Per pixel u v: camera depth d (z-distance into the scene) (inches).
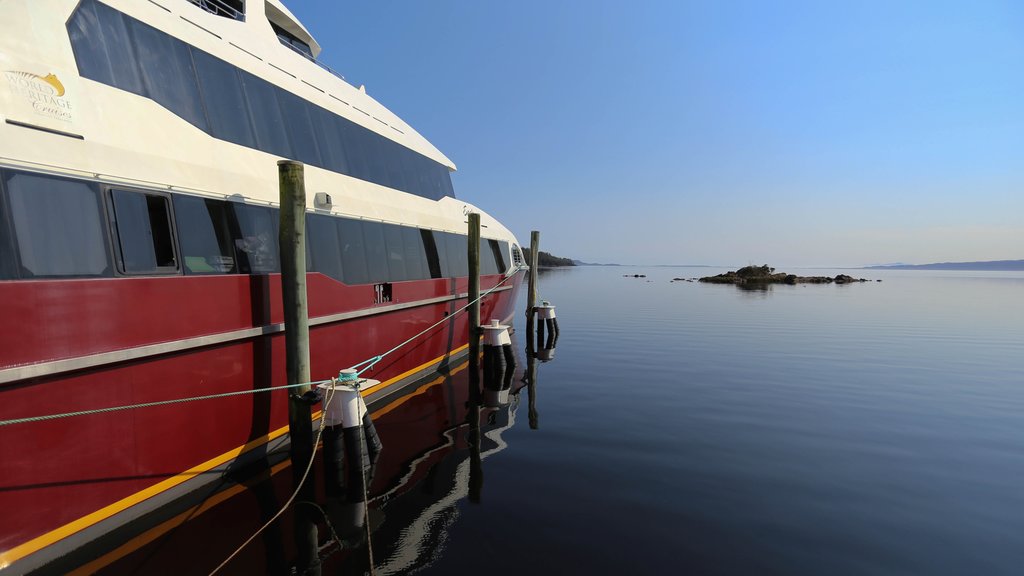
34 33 144.9
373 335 296.7
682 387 379.2
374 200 311.7
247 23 259.0
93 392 148.8
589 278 3048.7
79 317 144.0
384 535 162.2
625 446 249.1
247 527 166.6
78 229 147.1
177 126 189.0
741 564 147.3
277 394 221.8
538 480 207.2
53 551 139.2
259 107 236.4
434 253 383.6
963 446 253.9
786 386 382.6
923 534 166.9
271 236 223.1
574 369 449.7
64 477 141.9
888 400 343.3
